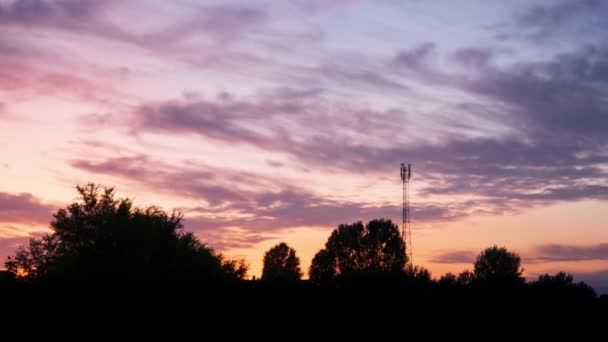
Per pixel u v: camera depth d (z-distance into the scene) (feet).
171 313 104.83
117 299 106.42
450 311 112.68
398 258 238.89
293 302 109.19
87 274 111.04
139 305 105.60
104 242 126.31
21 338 90.58
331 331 100.01
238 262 138.10
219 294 108.17
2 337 90.33
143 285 108.37
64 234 131.34
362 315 107.55
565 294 124.77
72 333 93.61
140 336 94.22
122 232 126.31
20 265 129.49
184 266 122.21
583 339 103.19
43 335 92.12
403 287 113.80
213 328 98.48
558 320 114.83
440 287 119.03
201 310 105.70
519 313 117.80
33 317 100.01
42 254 130.93
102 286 107.86
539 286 126.41
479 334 104.12
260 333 96.78
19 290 107.45
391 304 110.42
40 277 116.98
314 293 111.75
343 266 240.32
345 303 109.29
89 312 104.22
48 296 106.52
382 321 105.50
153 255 125.39
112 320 98.58
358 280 113.50
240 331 97.45
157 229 128.67
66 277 110.42
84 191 134.00
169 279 112.06
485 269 222.89
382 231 243.40
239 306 106.73
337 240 245.65
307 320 102.99
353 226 246.68
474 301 117.29
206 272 122.31
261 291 110.11
